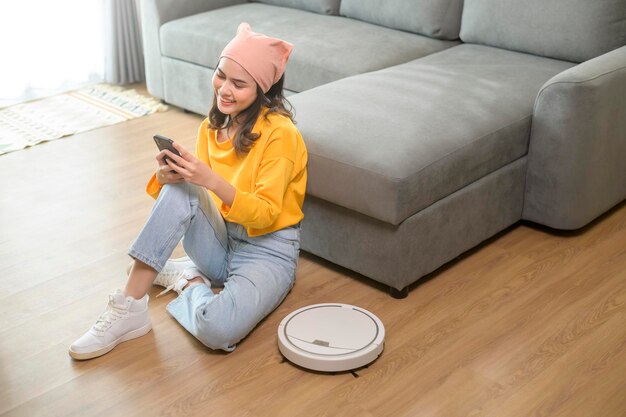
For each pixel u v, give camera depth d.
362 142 2.29
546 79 2.77
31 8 3.95
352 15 3.58
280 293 2.21
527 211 2.68
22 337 2.18
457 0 3.29
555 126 2.51
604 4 2.82
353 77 2.83
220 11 3.79
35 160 3.34
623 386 1.94
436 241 2.36
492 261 2.52
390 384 1.98
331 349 2.02
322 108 2.50
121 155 3.38
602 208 2.69
